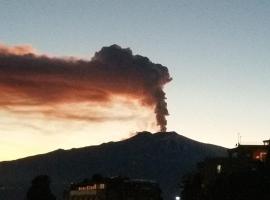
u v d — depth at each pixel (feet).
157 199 466.70
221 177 351.87
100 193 497.46
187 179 434.71
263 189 313.53
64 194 607.37
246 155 404.16
